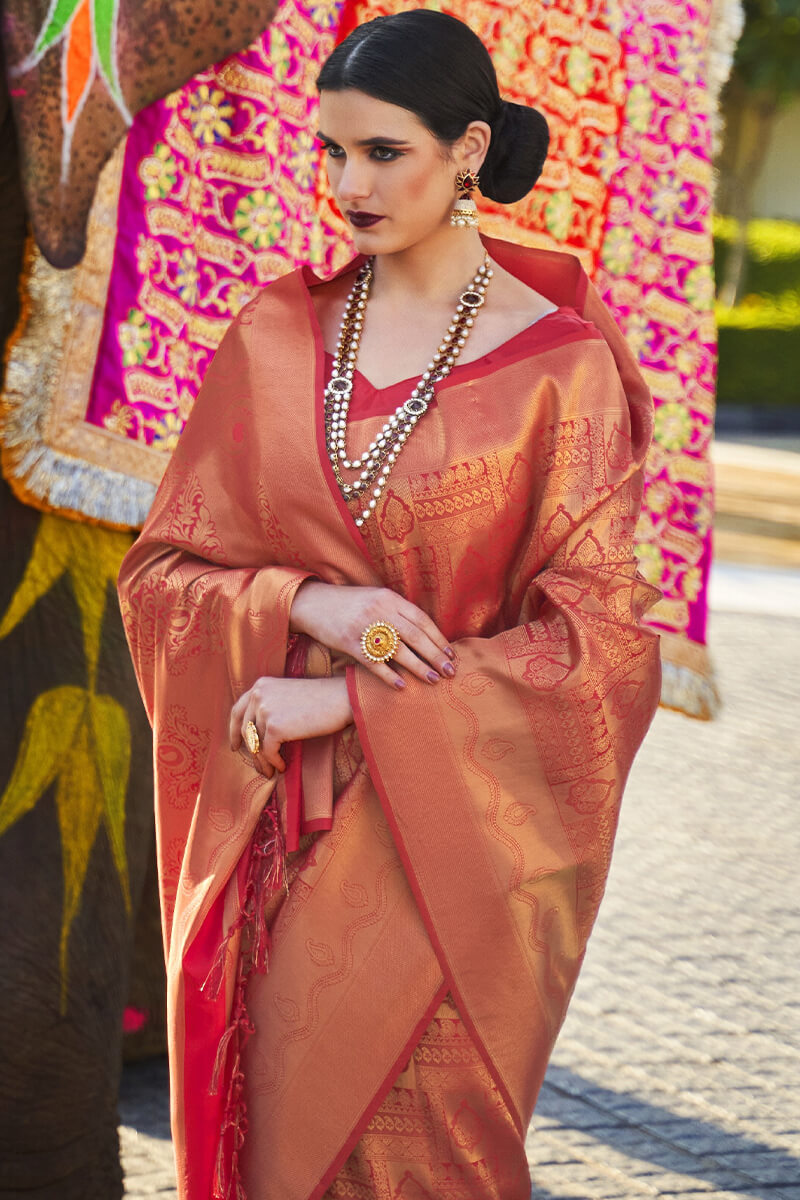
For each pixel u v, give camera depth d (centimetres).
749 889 541
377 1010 230
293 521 235
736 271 2759
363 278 246
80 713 278
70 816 275
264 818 237
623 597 234
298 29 329
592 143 400
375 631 225
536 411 232
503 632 232
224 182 318
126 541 295
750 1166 353
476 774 227
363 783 231
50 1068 264
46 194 259
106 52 268
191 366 314
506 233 386
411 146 223
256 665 236
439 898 228
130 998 368
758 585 1089
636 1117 374
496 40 371
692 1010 439
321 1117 231
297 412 236
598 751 230
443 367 235
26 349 272
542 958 234
